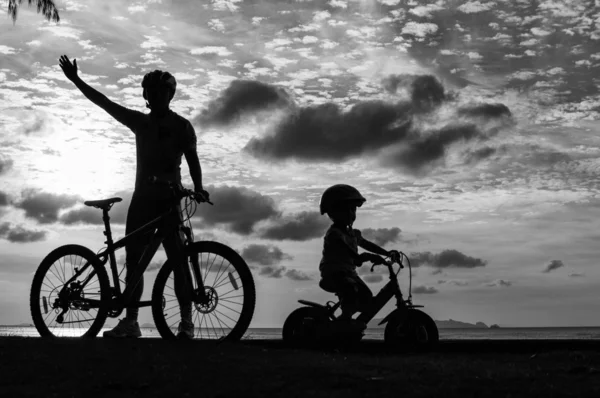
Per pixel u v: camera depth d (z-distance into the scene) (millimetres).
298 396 3066
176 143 6223
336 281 6129
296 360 4109
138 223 6094
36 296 6152
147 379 3467
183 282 5508
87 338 5156
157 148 6180
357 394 3107
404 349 5781
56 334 6031
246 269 5418
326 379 3463
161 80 6230
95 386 3328
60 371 3674
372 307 6055
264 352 4520
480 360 4410
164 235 5852
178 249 5926
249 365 3877
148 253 5812
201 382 3396
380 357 4562
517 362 4324
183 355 4254
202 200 6008
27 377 3523
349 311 6090
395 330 5824
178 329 5492
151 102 6254
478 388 3250
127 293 5785
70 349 4402
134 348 4523
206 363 3951
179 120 6277
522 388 3258
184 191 5902
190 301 5516
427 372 3719
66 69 6414
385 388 3240
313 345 6082
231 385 3314
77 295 5965
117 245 5957
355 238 6410
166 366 3818
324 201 6434
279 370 3707
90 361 3969
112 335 5840
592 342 5629
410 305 5844
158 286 5539
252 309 5363
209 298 5480
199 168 6305
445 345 5742
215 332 5461
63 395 3143
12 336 5254
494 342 5684
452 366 3992
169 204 6027
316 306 6164
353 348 6008
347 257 6203
